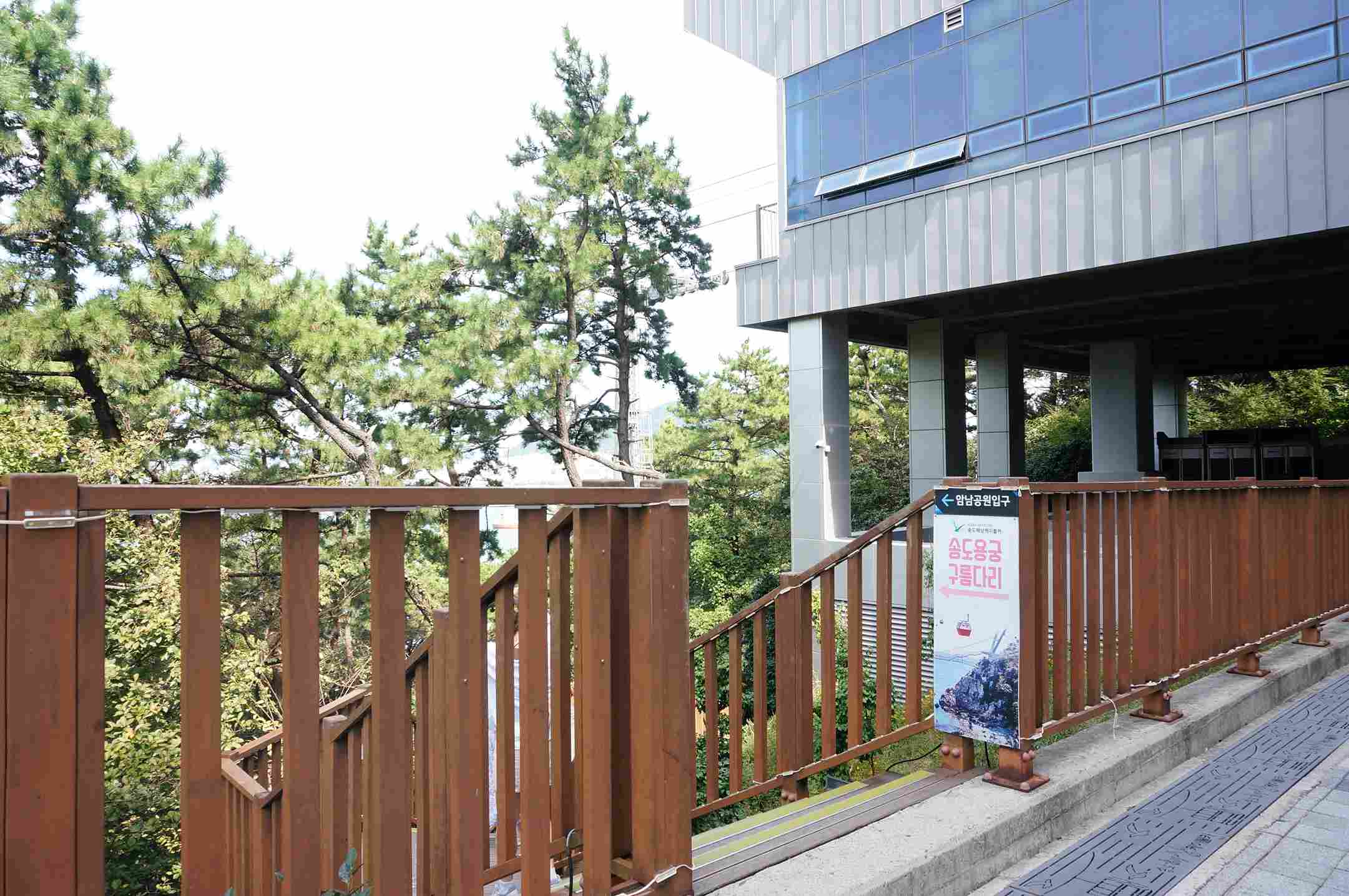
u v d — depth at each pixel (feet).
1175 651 13.53
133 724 28.25
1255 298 46.19
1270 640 17.01
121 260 39.22
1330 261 37.01
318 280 43.83
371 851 9.43
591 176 63.98
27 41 37.35
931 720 11.75
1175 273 40.55
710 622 60.18
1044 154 39.40
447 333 55.06
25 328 34.19
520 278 64.64
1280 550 17.93
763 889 7.66
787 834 9.11
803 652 13.16
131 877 27.20
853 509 81.92
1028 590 10.28
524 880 6.10
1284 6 31.99
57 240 38.37
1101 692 12.19
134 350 36.37
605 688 6.71
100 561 4.25
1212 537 15.08
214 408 48.42
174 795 27.89
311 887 4.79
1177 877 9.21
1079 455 73.67
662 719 7.04
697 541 72.49
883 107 46.32
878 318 55.21
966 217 41.75
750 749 25.53
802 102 50.49
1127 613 12.67
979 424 56.80
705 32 56.34
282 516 4.83
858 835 8.93
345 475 52.42
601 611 6.67
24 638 3.97
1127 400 59.88
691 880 7.23
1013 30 40.63
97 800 4.21
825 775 17.35
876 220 45.70
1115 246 36.42
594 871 6.59
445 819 7.11
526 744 6.15
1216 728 14.03
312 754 4.88
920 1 44.52
